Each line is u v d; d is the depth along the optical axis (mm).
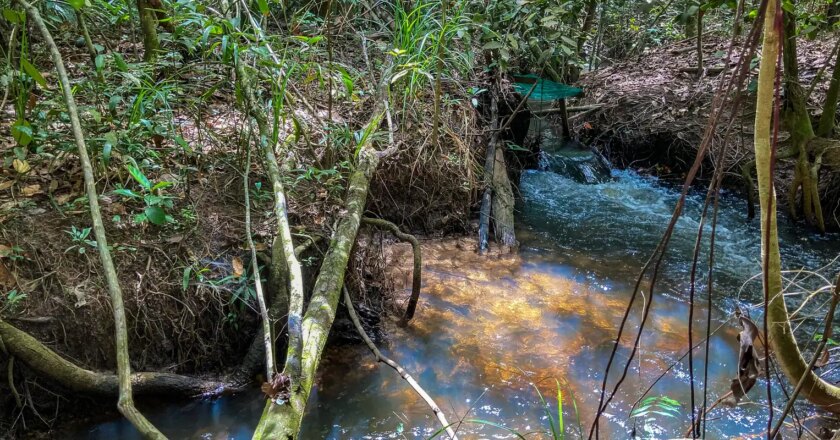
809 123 4691
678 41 8258
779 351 1507
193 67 3205
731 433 2383
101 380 2236
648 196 5383
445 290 3432
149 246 2549
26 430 2199
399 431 2381
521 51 4828
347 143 3207
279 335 2500
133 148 2629
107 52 3537
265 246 2721
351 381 2660
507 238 4098
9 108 3078
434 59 3787
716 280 3773
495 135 4836
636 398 2602
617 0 7082
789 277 3828
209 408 2422
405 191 3945
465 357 2848
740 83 1130
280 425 1380
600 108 6621
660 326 3188
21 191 2555
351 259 2926
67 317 2287
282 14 5062
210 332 2570
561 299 3430
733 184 5352
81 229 2480
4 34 3125
